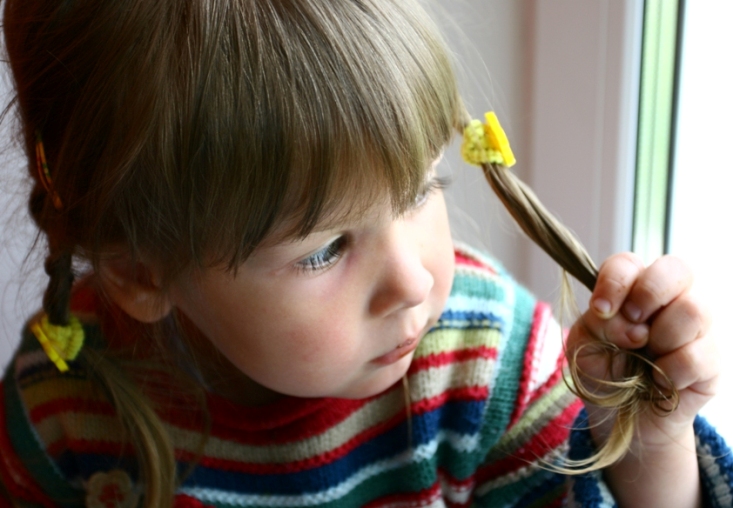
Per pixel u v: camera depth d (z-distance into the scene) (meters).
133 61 0.53
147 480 0.65
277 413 0.65
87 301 0.68
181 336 0.65
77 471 0.69
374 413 0.66
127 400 0.65
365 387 0.61
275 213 0.54
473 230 0.75
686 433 0.61
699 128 0.69
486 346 0.65
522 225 0.62
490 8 0.70
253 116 0.52
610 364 0.59
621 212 0.69
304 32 0.52
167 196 0.54
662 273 0.58
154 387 0.67
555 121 0.70
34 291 0.73
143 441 0.65
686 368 0.58
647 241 0.70
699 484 0.62
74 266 0.62
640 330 0.59
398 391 0.66
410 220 0.58
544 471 0.64
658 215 0.70
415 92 0.54
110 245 0.58
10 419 0.70
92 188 0.56
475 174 0.74
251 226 0.54
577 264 0.61
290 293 0.57
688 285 0.59
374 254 0.56
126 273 0.60
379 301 0.57
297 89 0.52
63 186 0.58
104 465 0.68
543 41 0.69
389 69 0.53
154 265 0.58
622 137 0.67
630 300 0.58
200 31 0.52
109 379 0.66
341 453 0.66
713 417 0.68
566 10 0.68
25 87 0.58
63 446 0.69
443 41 0.57
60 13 0.55
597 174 0.69
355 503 0.67
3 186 0.67
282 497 0.66
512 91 0.71
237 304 0.58
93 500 0.67
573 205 0.71
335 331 0.57
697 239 0.71
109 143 0.55
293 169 0.53
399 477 0.66
